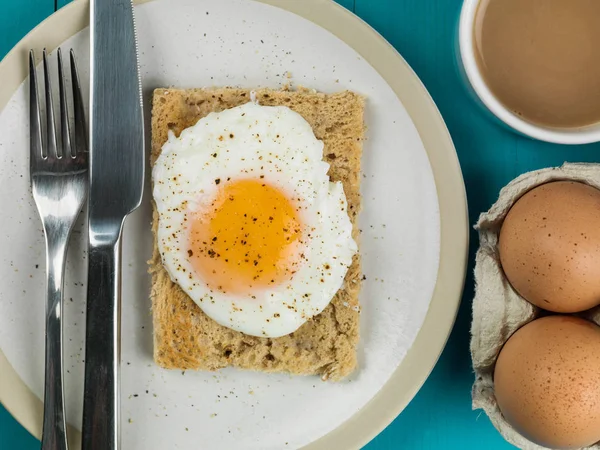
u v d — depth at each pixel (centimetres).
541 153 25
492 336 23
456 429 25
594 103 22
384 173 24
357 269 23
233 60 24
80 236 24
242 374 24
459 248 23
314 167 23
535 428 20
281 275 23
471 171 25
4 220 24
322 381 24
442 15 25
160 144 24
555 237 20
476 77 21
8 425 25
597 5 21
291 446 23
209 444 24
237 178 23
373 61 23
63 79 24
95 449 22
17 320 24
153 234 24
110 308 23
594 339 20
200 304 23
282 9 23
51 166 24
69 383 24
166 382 24
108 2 23
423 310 23
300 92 24
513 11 21
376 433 23
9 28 25
